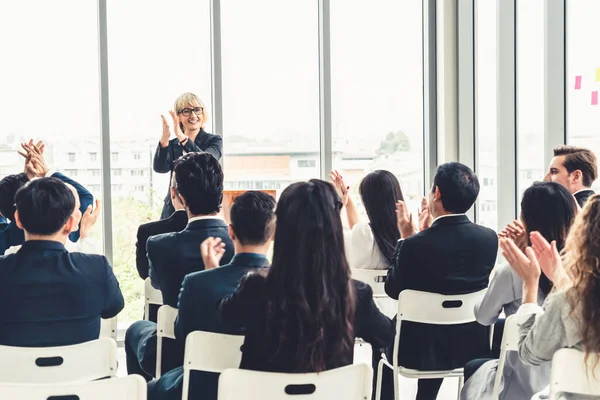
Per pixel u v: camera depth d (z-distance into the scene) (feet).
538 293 8.07
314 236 6.09
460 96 16.99
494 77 15.56
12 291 7.27
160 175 17.11
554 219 8.04
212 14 16.99
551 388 5.97
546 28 13.66
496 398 7.85
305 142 17.56
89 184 16.92
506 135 15.28
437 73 17.49
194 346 6.81
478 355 9.62
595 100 12.74
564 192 8.13
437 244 9.50
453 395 12.90
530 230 8.20
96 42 16.75
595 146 12.79
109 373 7.07
